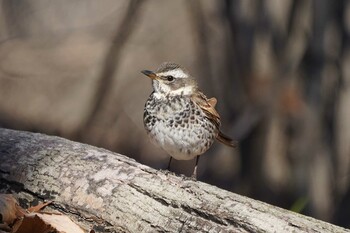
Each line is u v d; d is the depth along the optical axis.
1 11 20.70
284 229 7.34
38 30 20.98
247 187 14.26
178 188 7.91
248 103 13.93
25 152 8.72
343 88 14.05
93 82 19.06
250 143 14.13
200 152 9.52
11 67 19.75
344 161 16.00
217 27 15.91
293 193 13.70
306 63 13.24
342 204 14.21
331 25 13.15
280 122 13.76
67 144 8.79
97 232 7.96
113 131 18.59
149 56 20.20
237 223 7.48
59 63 20.25
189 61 19.59
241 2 13.90
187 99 9.40
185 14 20.69
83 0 21.75
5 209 7.91
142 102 19.50
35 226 7.74
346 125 16.38
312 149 13.48
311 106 13.27
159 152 18.47
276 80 13.59
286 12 14.28
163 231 7.70
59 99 19.78
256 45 13.83
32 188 8.40
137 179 8.08
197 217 7.65
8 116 18.98
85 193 8.13
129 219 7.87
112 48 16.91
